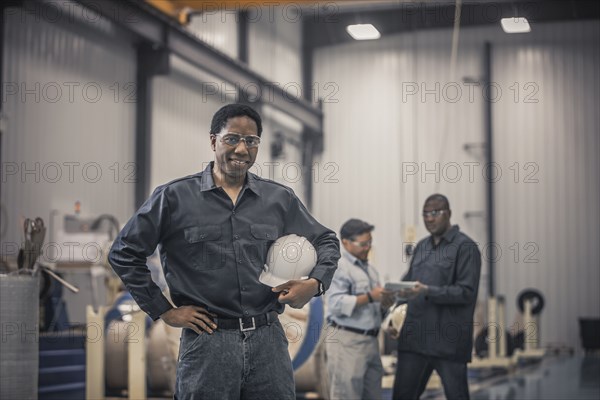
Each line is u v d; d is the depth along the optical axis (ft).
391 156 66.54
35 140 39.63
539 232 63.26
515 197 63.77
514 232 63.62
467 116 65.26
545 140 63.77
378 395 18.12
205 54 50.62
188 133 53.36
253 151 9.95
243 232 9.91
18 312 15.87
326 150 67.87
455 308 17.47
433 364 17.65
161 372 25.64
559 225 63.10
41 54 40.22
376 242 66.23
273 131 61.72
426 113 66.13
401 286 17.01
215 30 57.11
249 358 9.70
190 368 9.59
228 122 9.90
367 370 18.03
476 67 65.36
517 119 64.28
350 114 67.67
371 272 18.45
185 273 9.86
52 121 40.86
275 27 65.21
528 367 44.45
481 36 65.26
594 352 58.80
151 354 25.76
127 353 25.53
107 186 45.06
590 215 62.75
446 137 65.51
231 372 9.57
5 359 15.69
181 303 9.85
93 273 37.19
